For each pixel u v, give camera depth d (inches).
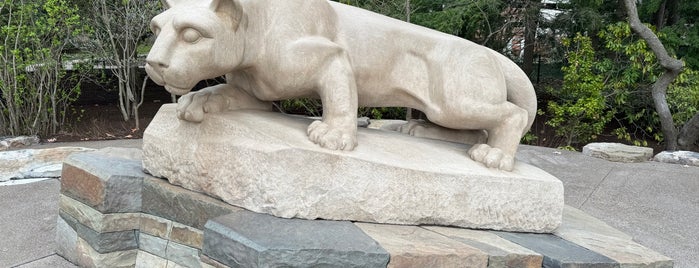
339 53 91.7
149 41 347.6
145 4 281.1
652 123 329.7
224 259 76.2
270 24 89.7
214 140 90.6
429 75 99.3
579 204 165.0
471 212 93.4
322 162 84.6
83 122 298.0
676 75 281.4
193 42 81.4
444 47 98.5
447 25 297.7
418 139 107.6
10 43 251.4
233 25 84.9
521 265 85.0
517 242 90.9
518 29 366.3
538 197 97.4
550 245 92.7
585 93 290.5
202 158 91.2
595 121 319.9
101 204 95.2
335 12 97.9
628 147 241.8
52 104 272.5
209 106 93.0
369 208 87.7
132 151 121.0
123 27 279.9
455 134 112.2
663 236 139.4
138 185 98.3
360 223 87.5
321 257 73.2
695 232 143.9
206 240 79.0
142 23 283.7
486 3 309.4
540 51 388.2
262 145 85.4
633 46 289.0
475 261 81.4
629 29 291.4
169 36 81.7
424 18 306.5
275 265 71.0
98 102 360.2
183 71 80.8
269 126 90.9
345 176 85.8
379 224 88.7
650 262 92.1
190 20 80.3
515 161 108.1
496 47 356.5
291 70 89.4
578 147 318.3
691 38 333.4
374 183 87.2
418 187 89.6
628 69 299.9
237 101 99.3
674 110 315.9
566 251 90.4
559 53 375.9
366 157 87.9
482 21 330.6
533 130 348.5
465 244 84.8
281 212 83.5
